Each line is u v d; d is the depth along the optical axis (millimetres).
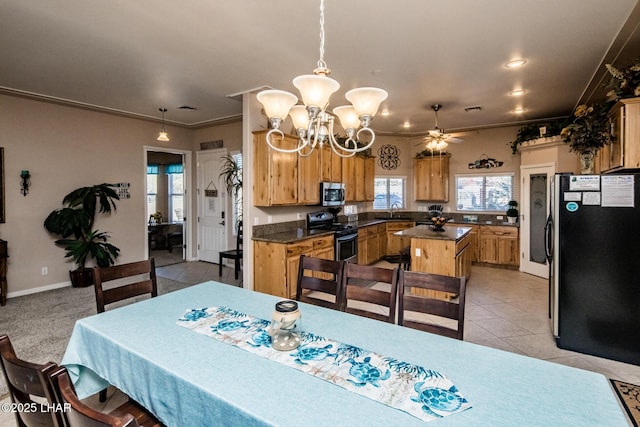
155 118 5664
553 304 3072
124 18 2500
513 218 6227
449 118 5785
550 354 2893
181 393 1220
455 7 2346
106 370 1557
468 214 6926
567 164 5023
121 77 3711
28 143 4484
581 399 1105
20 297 4320
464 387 1176
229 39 2830
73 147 4914
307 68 3459
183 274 5594
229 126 6078
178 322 1735
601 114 3258
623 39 2836
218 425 1116
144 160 5785
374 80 3834
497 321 3617
